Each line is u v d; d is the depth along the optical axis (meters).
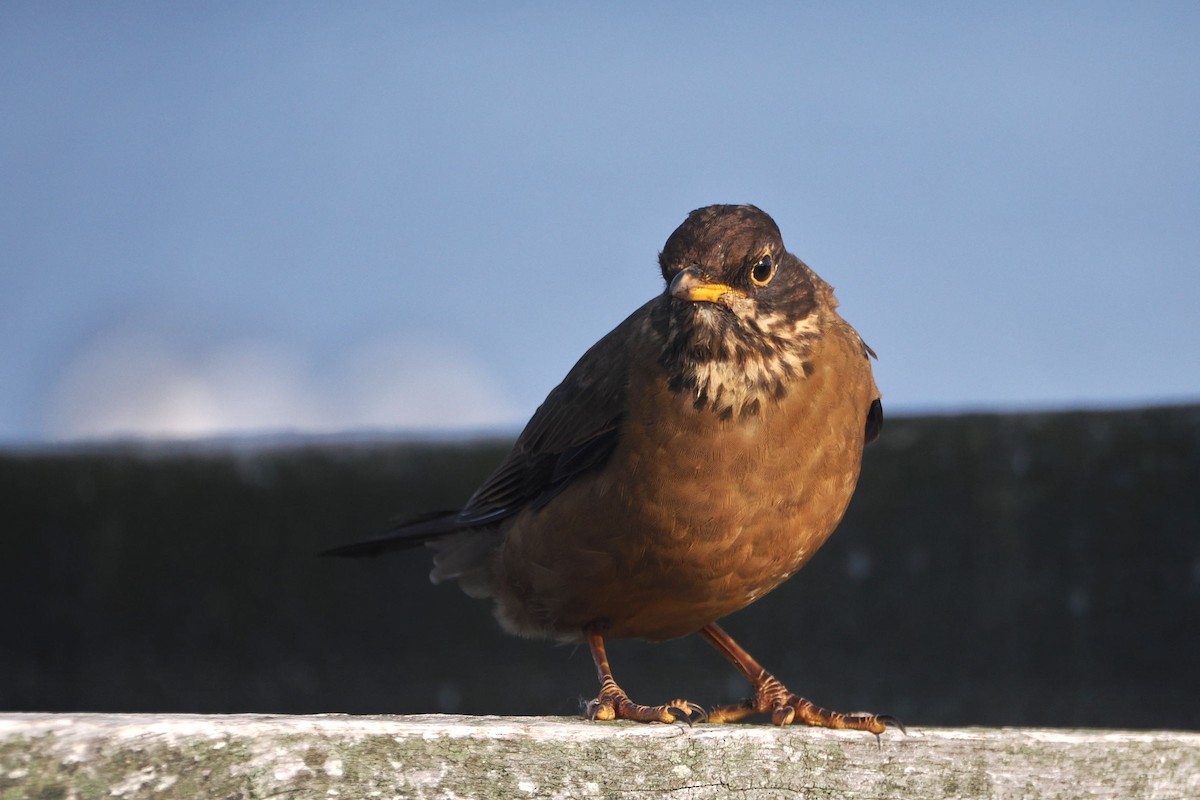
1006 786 6.93
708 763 6.43
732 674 11.55
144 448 12.62
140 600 12.44
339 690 12.14
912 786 6.80
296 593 12.34
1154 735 7.20
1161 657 10.91
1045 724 11.01
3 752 5.20
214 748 5.38
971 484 11.42
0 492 12.59
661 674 11.65
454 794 5.80
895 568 11.45
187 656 12.37
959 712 11.16
